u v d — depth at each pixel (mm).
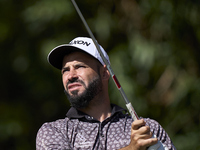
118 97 17594
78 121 7586
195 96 17578
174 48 18062
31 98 21531
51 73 20609
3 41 21188
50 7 19188
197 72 18047
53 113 21438
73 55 7832
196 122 17719
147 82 18297
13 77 21453
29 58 20594
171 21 17859
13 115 21078
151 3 18109
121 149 6887
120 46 18781
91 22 19625
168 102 17938
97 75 7816
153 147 6805
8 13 21125
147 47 17828
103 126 7555
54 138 7434
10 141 20750
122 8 19109
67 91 7762
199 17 17844
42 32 20234
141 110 17953
